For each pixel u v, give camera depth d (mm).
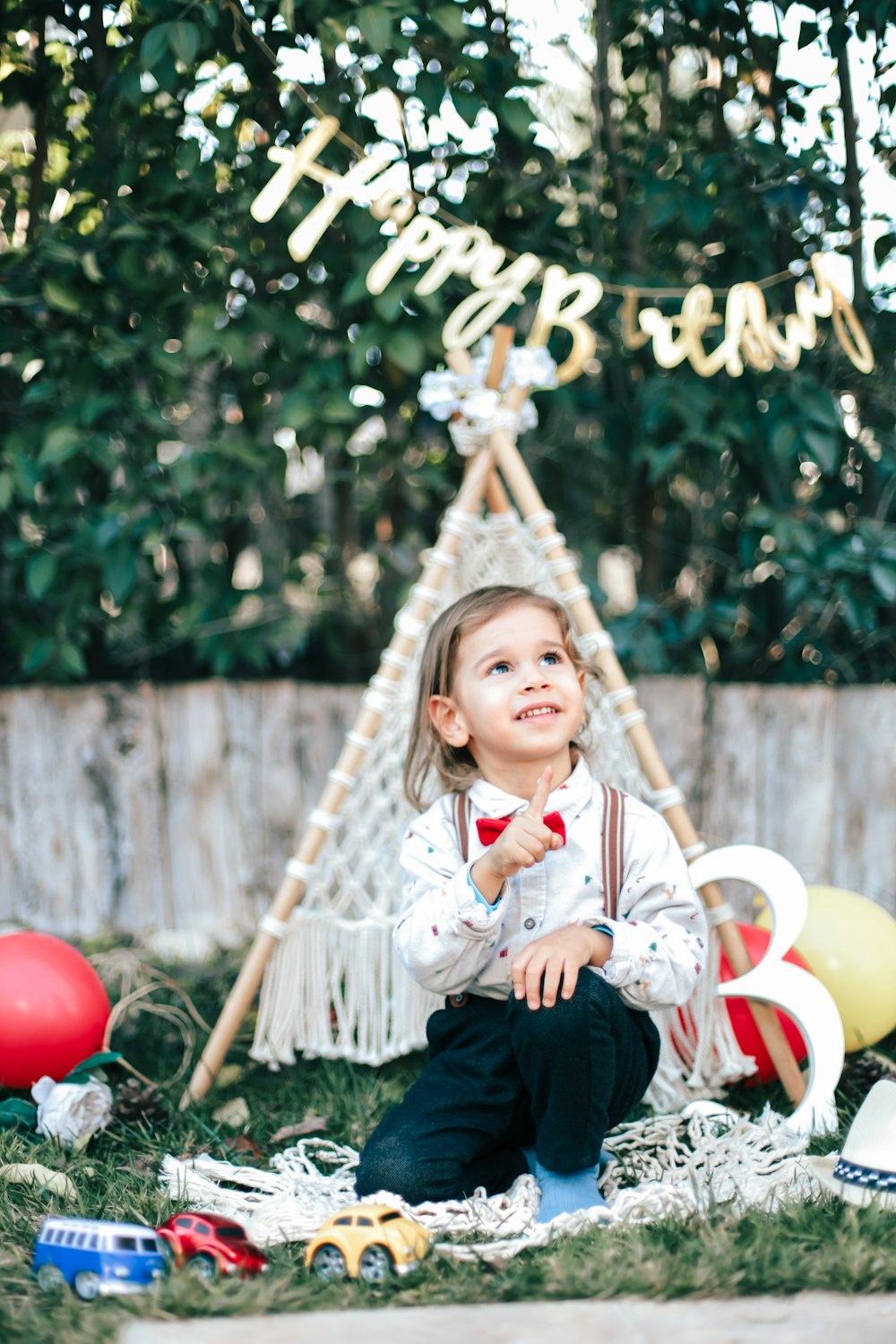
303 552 3744
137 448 3264
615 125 3342
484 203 3227
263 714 3422
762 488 3412
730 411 3219
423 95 2930
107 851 3426
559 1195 1801
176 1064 2572
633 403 3391
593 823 1980
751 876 2301
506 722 1935
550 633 2002
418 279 2998
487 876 1813
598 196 3270
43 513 3375
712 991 2330
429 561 2434
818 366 3305
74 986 2301
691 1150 2115
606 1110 1797
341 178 2451
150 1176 1983
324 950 2430
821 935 2521
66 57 3172
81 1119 2127
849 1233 1607
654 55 3219
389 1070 2586
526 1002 1775
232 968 3127
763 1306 1436
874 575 3127
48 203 3309
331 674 3908
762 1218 1696
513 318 3367
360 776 2480
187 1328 1405
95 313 3162
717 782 3297
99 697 3408
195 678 3863
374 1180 1820
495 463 2469
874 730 3223
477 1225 1736
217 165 3086
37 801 3414
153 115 3088
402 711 2451
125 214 3059
